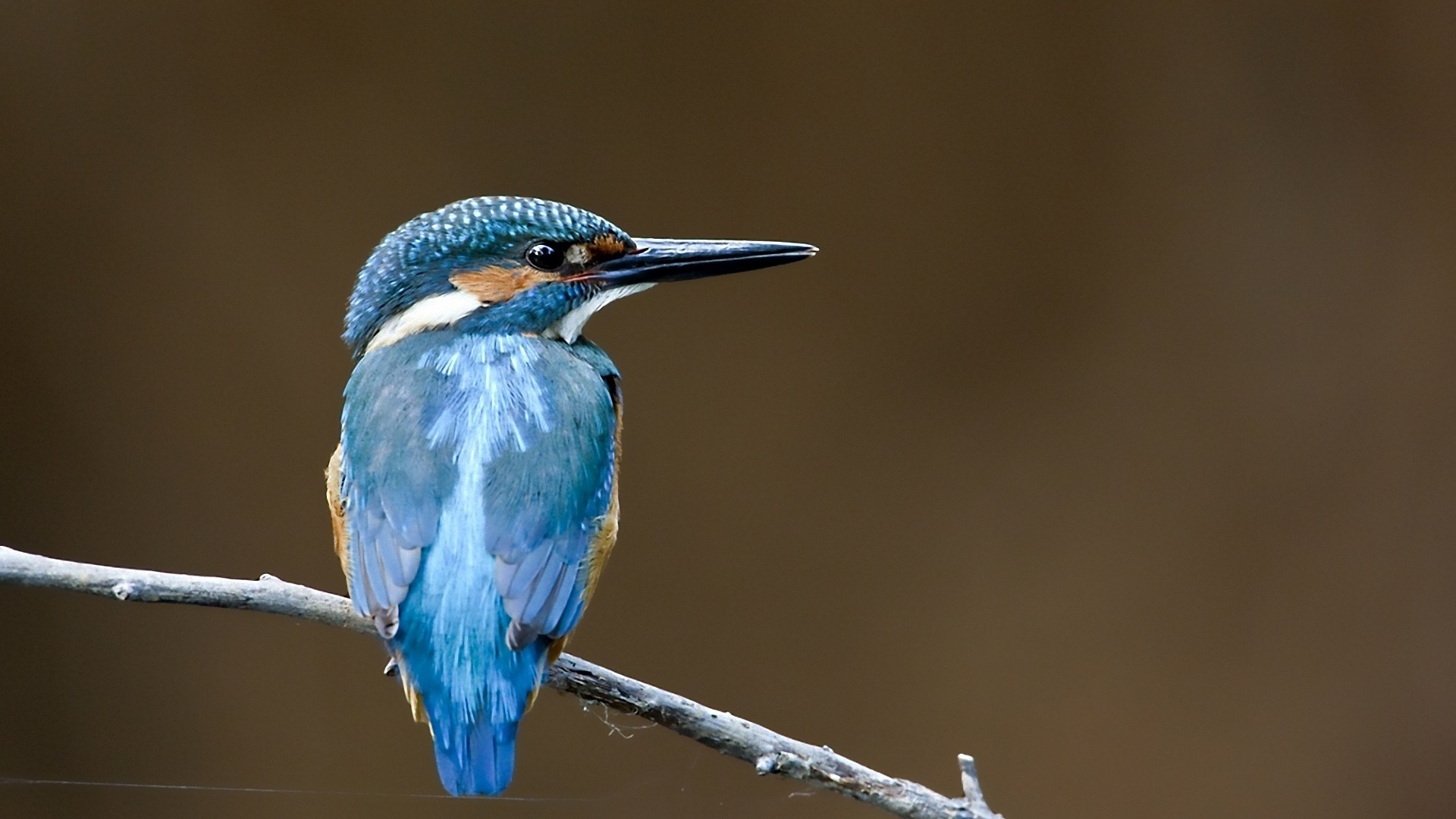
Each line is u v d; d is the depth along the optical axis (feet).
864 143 42.68
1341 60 41.68
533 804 41.24
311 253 42.01
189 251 41.73
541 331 26.43
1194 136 42.37
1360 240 42.04
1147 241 42.75
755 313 43.21
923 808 22.79
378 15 41.11
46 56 40.06
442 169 42.11
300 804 41.68
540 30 41.73
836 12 41.88
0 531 40.81
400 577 21.50
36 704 40.83
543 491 22.54
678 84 42.37
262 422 42.29
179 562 41.91
